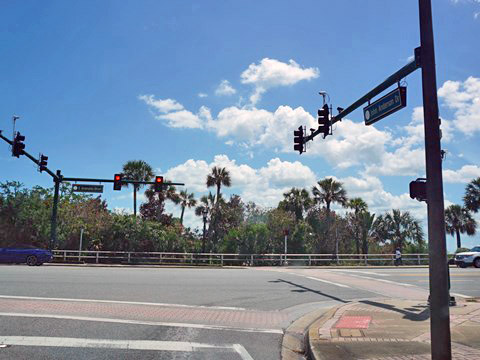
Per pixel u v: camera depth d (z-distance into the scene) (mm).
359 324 8688
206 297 12797
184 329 8344
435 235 5836
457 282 18594
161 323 8805
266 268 28141
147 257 30297
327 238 43656
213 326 8773
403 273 23391
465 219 48062
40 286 13648
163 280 16812
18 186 34094
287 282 17578
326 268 29016
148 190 48156
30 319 8570
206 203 41938
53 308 9914
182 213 54062
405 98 10727
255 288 15297
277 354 6824
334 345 6840
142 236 33125
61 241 32250
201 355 6512
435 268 5766
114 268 23422
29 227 32969
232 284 16219
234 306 11445
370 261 35500
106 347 6742
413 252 38750
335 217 44875
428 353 6301
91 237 32906
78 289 13320
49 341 6965
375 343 6965
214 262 32344
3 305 10062
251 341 7629
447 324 5633
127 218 33812
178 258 30172
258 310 11016
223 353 6699
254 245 33938
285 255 31422
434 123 6129
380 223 46312
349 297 13891
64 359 6035
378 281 19062
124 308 10352
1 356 6059
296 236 36375
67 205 34406
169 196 49875
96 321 8688
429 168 6043
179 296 12789
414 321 9023
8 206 33094
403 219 45219
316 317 10328
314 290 15359
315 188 45531
